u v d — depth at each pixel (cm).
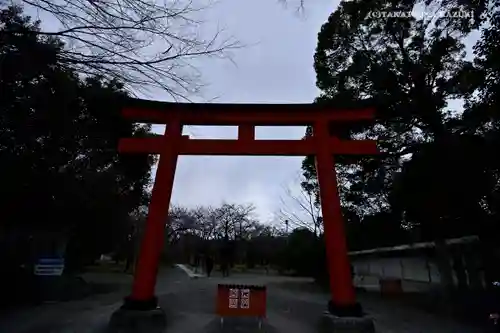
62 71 754
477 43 1097
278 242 4666
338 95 1489
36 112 1131
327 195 1032
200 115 1046
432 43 1431
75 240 1905
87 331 941
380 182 1593
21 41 680
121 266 3888
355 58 1533
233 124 1101
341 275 978
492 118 1207
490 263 1470
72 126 1277
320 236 2792
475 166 1219
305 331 1018
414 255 2695
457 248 1645
